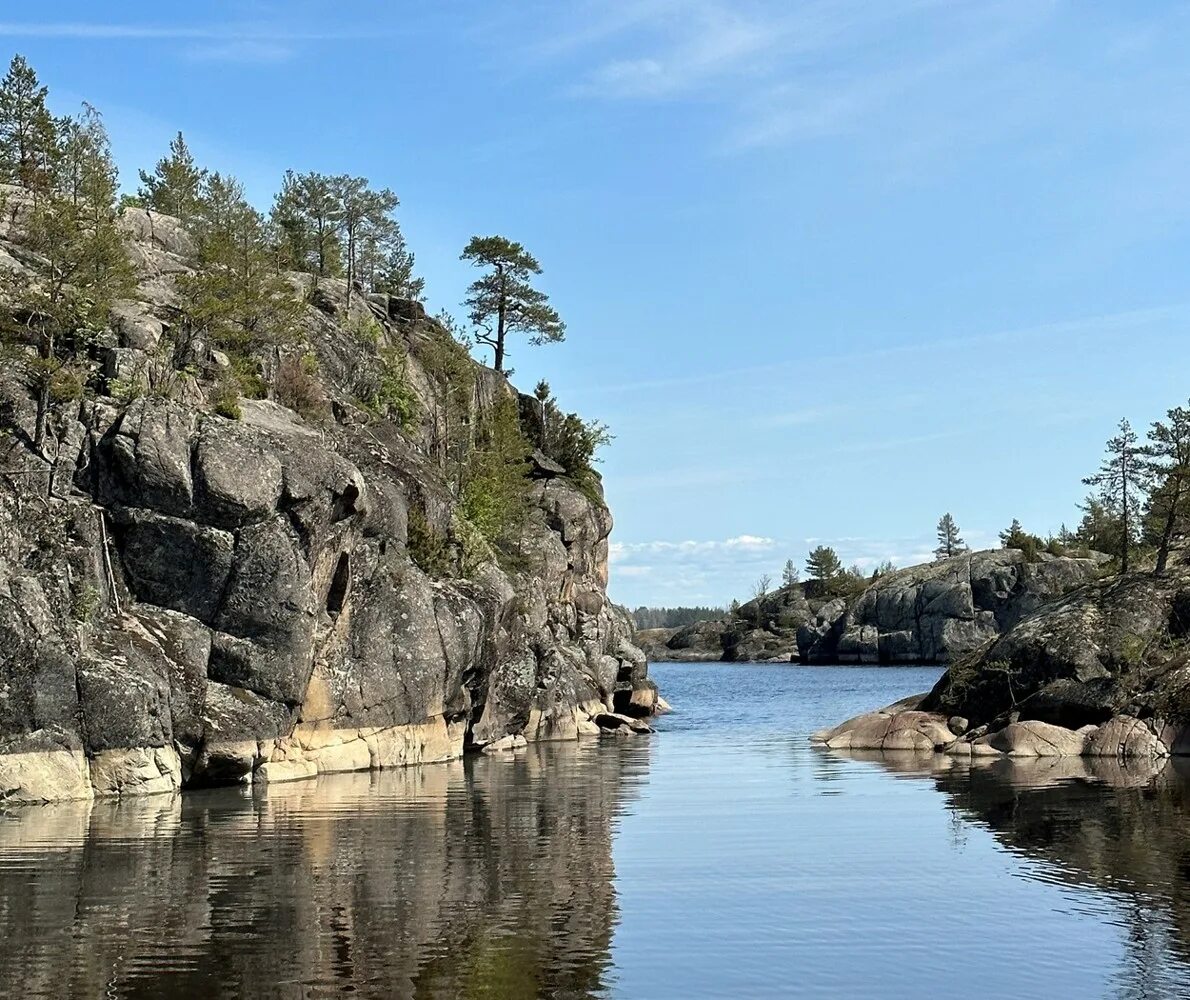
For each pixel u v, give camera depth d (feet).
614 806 123.03
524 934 67.05
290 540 138.92
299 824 105.91
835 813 118.83
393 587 164.86
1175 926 71.00
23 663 116.16
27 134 188.96
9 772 114.42
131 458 131.85
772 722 274.57
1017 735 189.16
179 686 130.93
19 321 143.23
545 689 230.48
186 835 98.99
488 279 328.29
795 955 64.18
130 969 58.44
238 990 55.36
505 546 249.75
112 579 131.85
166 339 154.92
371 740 159.63
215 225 225.97
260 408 160.04
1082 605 213.05
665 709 314.76
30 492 127.95
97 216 151.94
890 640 612.70
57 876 80.59
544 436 306.35
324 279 244.63
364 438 185.88
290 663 139.13
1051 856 93.81
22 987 55.52
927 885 82.48
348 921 68.74
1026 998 57.26
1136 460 239.71
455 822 109.09
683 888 80.79
